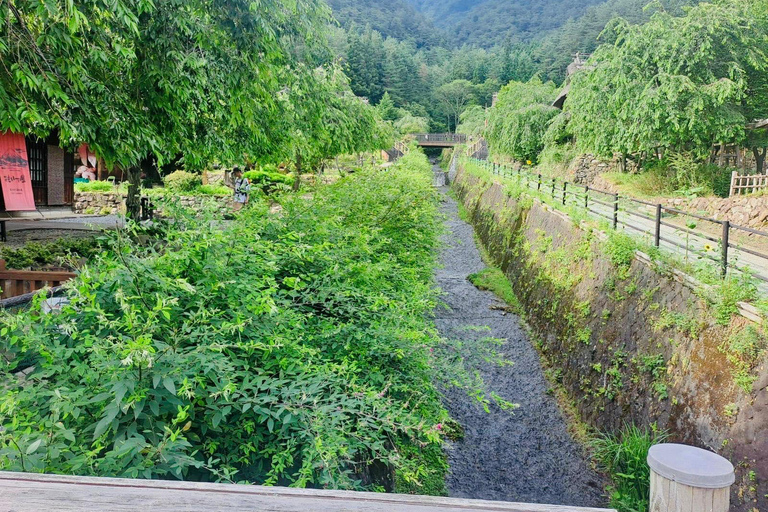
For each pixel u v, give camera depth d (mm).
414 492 5484
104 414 2457
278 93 10508
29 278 5621
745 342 4926
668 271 6734
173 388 2342
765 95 16297
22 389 2682
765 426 4496
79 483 1325
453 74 94812
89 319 2939
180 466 2340
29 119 5176
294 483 2477
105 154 5871
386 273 5742
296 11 8570
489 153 38531
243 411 2670
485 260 17562
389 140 31422
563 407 8172
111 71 6133
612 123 17828
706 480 1722
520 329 11320
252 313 3252
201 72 6262
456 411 8039
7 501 1237
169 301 2664
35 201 14297
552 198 13383
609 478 6273
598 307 8398
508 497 6223
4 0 4531
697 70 15859
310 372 3094
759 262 7727
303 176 23297
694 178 15711
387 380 3920
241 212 5484
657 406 6047
